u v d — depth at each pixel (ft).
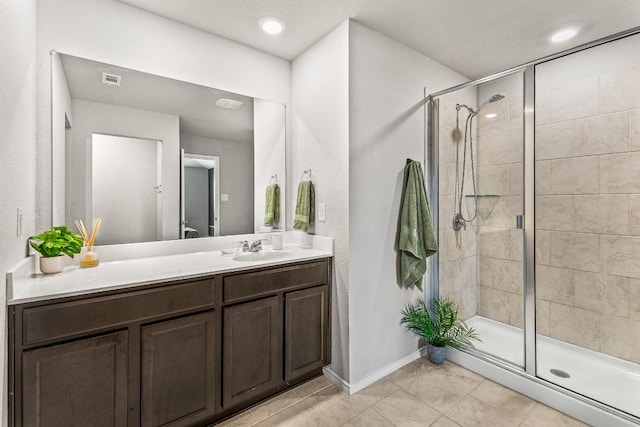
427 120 7.94
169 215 6.48
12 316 3.62
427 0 5.76
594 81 6.84
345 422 5.47
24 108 4.25
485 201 8.42
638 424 4.87
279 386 6.11
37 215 4.95
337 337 6.64
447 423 5.43
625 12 6.10
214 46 6.95
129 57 5.91
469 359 7.20
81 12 5.41
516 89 7.50
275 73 7.89
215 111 7.02
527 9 6.05
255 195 7.64
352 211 6.43
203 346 5.06
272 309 5.88
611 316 6.74
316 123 7.23
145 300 4.50
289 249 7.26
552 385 5.91
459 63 8.30
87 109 5.52
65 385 3.92
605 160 6.73
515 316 7.79
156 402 4.60
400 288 7.35
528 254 6.79
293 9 6.03
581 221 7.09
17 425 3.65
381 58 6.90
